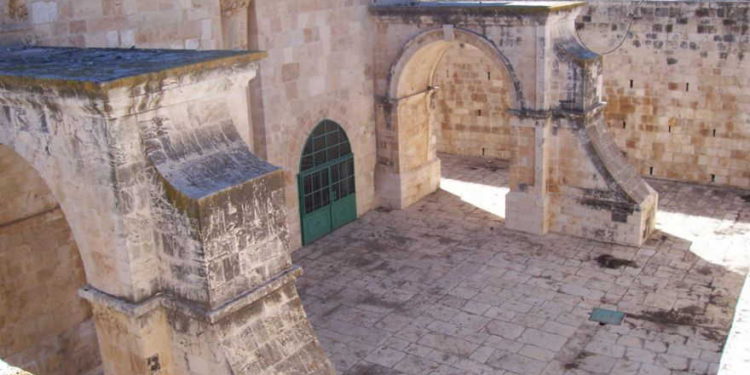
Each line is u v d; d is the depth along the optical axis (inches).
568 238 838.5
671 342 611.5
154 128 394.3
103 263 414.9
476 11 821.2
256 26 756.6
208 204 379.2
